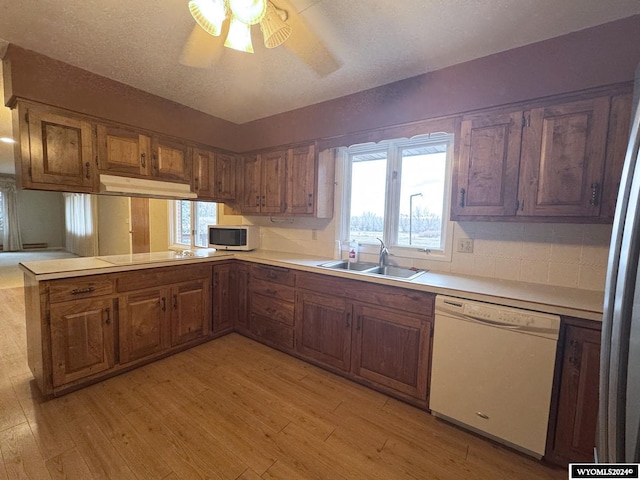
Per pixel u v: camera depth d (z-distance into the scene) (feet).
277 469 4.79
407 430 5.75
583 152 5.14
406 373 6.47
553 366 4.74
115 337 7.18
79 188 7.13
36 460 4.78
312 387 7.09
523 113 5.66
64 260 7.72
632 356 1.88
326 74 7.04
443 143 7.77
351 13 4.90
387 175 8.65
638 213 1.90
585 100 5.11
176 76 7.32
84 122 7.14
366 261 9.02
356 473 4.76
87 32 5.61
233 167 10.87
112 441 5.24
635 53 4.74
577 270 6.00
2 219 28.86
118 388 6.81
